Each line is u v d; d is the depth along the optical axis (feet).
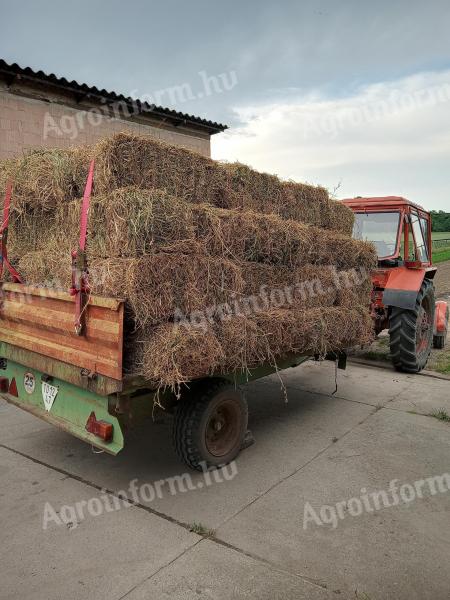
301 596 6.94
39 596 6.91
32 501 9.50
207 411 10.21
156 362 8.59
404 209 20.06
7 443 12.19
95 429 9.16
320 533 8.50
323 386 17.74
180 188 10.01
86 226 9.20
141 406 9.57
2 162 12.69
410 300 18.17
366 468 11.01
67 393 10.16
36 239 11.62
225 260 10.15
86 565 7.60
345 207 16.08
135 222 8.46
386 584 7.22
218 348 9.46
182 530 8.56
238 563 7.66
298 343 12.24
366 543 8.22
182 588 7.08
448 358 22.36
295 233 12.14
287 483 10.30
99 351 8.85
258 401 15.98
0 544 8.11
